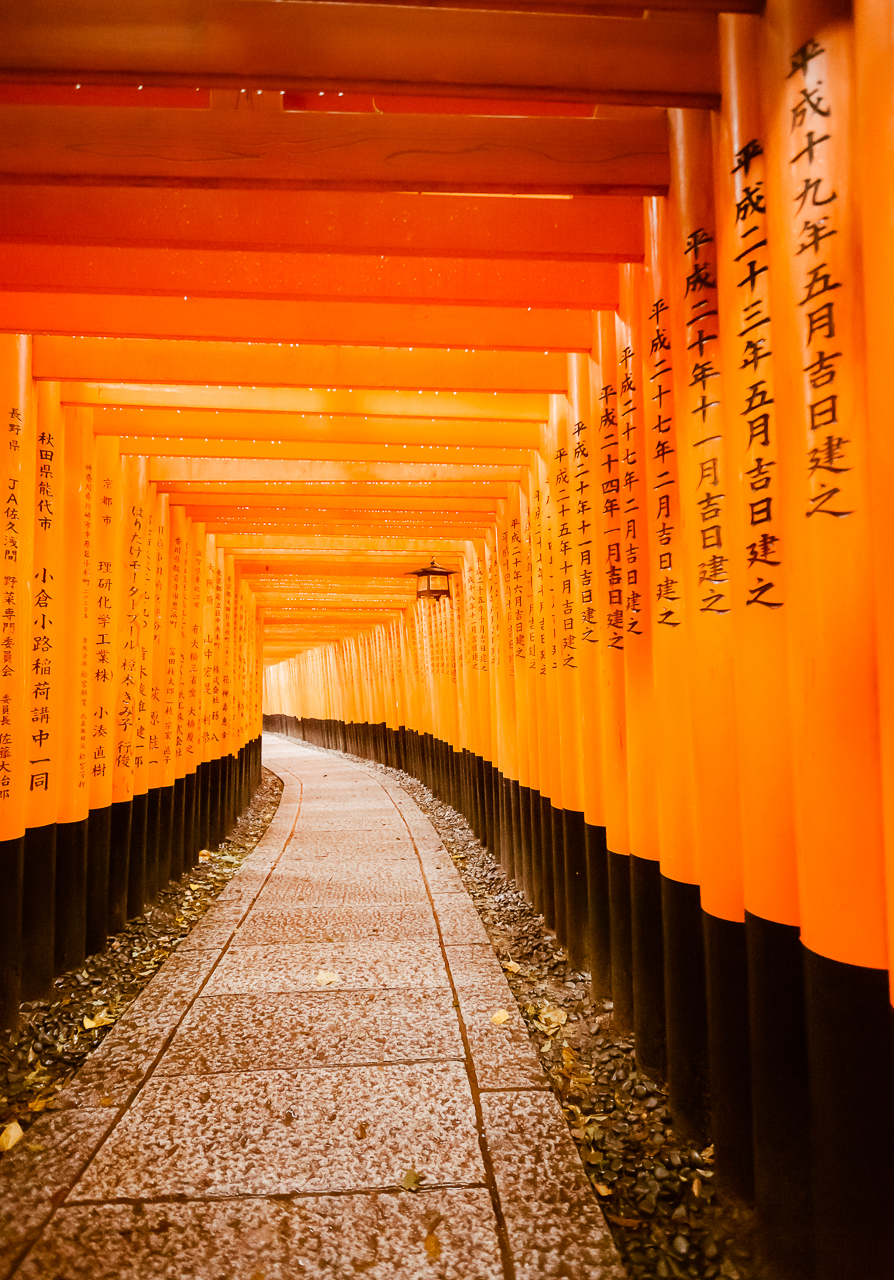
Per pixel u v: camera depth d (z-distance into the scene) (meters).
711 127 2.48
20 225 2.92
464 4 2.08
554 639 5.18
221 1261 2.24
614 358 3.72
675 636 2.96
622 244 3.09
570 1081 3.36
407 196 3.02
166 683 6.82
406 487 6.73
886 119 1.67
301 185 2.66
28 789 4.27
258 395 4.79
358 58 2.26
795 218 1.97
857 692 1.85
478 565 8.70
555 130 2.71
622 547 3.52
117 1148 2.78
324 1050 3.54
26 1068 3.53
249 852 8.49
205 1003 4.09
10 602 3.92
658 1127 2.96
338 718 24.08
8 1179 2.61
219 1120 2.97
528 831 6.29
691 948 2.89
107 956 5.14
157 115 2.61
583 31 2.30
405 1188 2.56
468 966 4.63
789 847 2.19
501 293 3.46
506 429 5.44
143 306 3.70
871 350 1.72
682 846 2.93
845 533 1.86
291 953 4.88
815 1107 2.00
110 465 5.35
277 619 16.77
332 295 3.38
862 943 1.86
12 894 3.92
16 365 3.93
